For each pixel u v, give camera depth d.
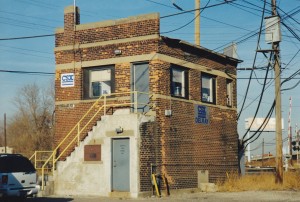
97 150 21.77
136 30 23.12
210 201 18.86
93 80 24.36
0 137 79.12
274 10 25.45
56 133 24.84
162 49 22.92
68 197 21.17
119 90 23.30
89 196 21.48
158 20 22.72
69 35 24.91
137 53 23.00
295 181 25.75
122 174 21.19
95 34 24.20
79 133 22.69
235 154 28.41
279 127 25.48
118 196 20.97
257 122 53.34
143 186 20.95
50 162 25.30
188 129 24.28
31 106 71.00
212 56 26.92
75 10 25.00
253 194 21.94
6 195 17.50
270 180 26.20
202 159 25.19
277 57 25.67
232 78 28.91
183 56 24.36
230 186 24.84
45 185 22.42
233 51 29.09
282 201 18.72
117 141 21.47
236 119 29.00
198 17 31.16
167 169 22.47
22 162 18.33
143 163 21.09
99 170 21.58
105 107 22.56
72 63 24.69
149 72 22.64
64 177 22.39
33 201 19.36
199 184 24.64
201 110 25.50
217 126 26.88
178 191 22.95
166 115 22.64
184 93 24.52
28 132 70.12
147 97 22.66
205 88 26.53
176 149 23.22
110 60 23.66
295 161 64.50
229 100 28.81
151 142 21.67
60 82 24.98
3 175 17.56
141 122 21.20
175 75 24.08
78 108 24.34
